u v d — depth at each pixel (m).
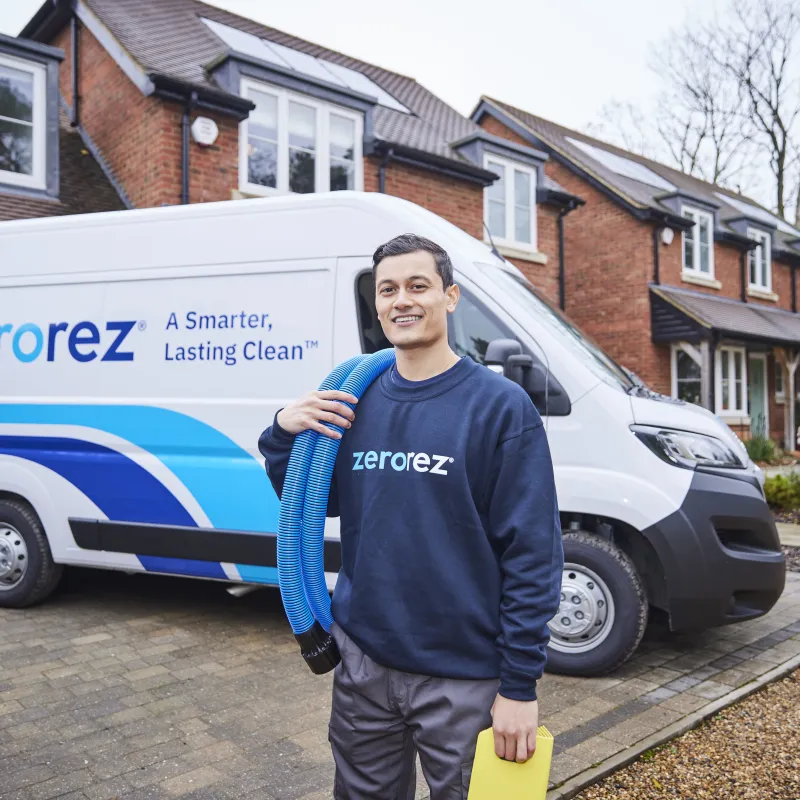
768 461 16.12
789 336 17.98
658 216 16.53
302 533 1.82
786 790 2.83
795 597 5.72
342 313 4.32
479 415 1.67
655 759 3.07
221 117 10.23
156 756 3.02
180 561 4.58
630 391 4.06
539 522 1.60
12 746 3.09
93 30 11.51
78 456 4.84
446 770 1.64
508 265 4.83
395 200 4.44
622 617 3.84
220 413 4.48
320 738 3.21
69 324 4.91
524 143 18.78
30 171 10.02
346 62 15.65
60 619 4.88
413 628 1.66
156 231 4.76
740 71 29.22
